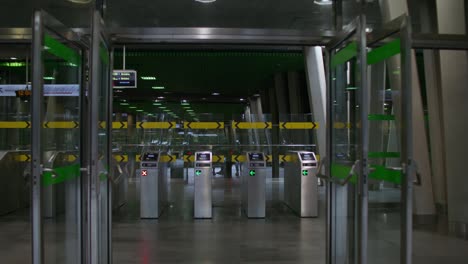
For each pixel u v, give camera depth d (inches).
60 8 281.6
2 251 212.5
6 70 433.7
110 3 261.7
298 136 370.3
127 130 366.9
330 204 171.6
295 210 316.2
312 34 171.8
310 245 218.8
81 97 157.4
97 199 139.6
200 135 364.5
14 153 331.3
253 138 365.7
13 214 314.0
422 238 229.0
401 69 129.6
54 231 166.7
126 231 251.1
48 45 122.2
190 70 644.7
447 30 271.7
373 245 213.2
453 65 270.1
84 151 157.1
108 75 167.2
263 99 895.7
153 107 1104.2
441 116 312.0
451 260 189.6
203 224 272.7
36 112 116.2
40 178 117.5
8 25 248.4
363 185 133.9
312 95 455.8
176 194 410.0
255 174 294.4
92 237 138.1
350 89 155.2
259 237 236.7
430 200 297.3
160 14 296.5
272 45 179.5
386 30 140.3
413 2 296.5
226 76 713.0
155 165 293.0
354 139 155.3
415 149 298.5
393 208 240.8
